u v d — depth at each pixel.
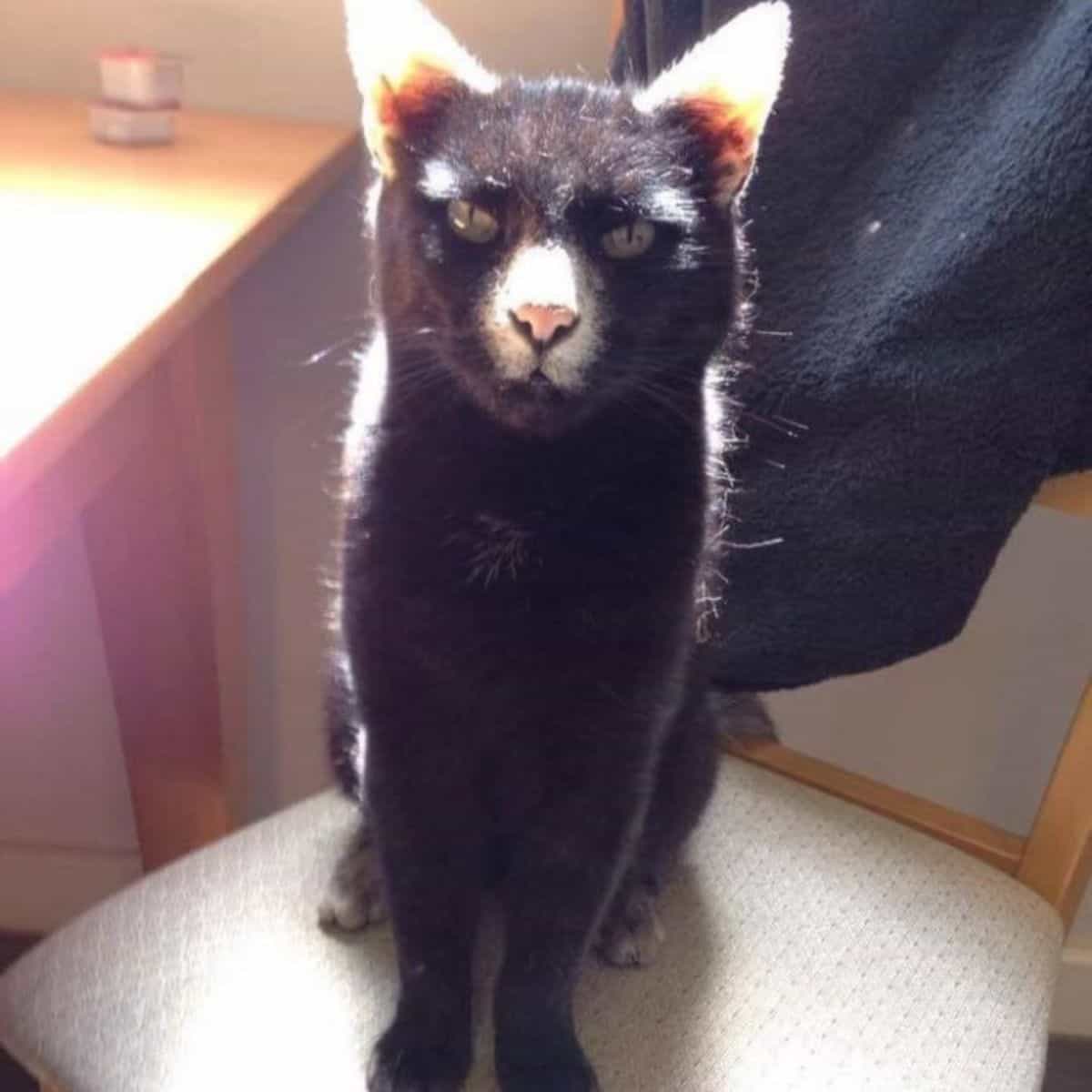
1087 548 0.68
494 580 0.40
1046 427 0.48
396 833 0.44
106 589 0.63
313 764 0.79
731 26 0.40
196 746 0.66
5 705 0.77
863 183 0.52
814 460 0.52
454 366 0.38
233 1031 0.41
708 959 0.45
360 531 0.42
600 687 0.42
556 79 0.45
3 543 0.35
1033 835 0.52
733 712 0.57
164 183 0.50
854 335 0.51
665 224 0.39
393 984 0.43
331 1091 0.39
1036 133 0.47
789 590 0.53
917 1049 0.42
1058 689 0.72
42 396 0.30
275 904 0.45
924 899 0.48
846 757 0.75
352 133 0.63
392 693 0.43
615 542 0.40
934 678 0.72
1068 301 0.47
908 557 0.51
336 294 0.68
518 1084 0.40
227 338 0.62
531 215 0.37
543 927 0.43
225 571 0.65
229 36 0.64
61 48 0.65
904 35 0.51
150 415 0.54
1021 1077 0.42
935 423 0.49
